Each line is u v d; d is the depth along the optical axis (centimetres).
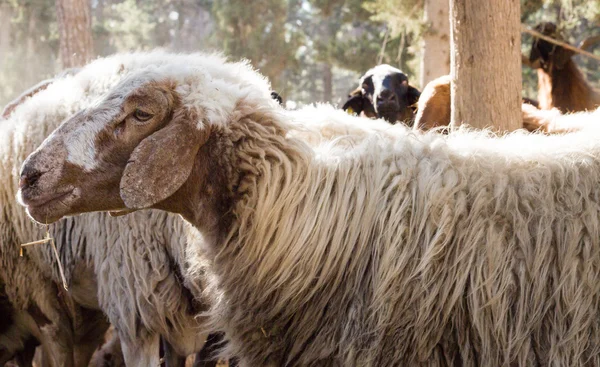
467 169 289
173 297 426
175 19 3216
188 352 444
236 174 292
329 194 291
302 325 288
